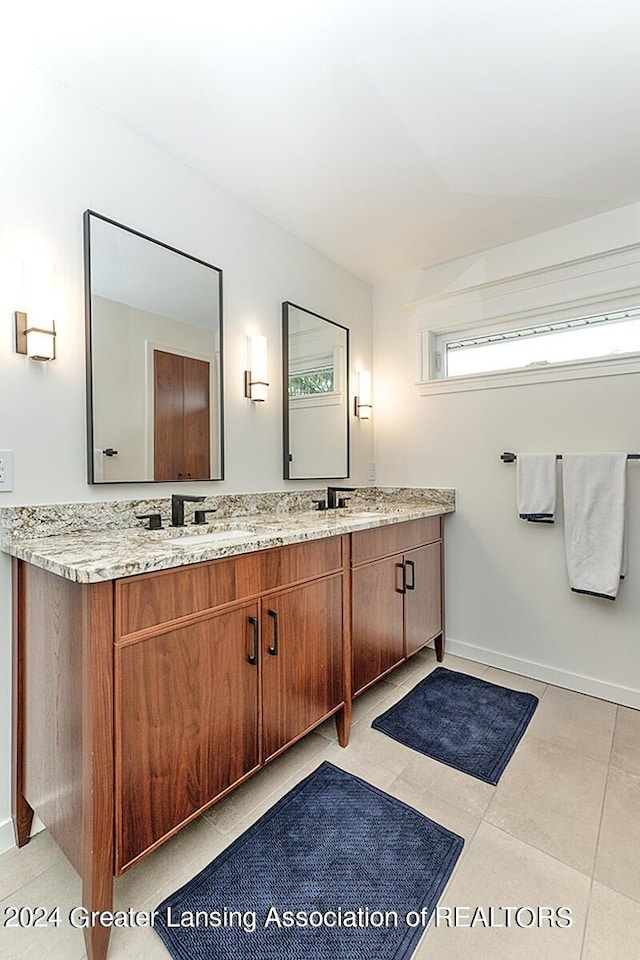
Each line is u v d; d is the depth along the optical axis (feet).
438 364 9.64
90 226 5.31
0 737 4.59
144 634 3.82
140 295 5.84
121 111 5.42
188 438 6.44
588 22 4.26
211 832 4.63
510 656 8.44
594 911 3.80
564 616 7.84
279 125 5.59
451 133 5.70
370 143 5.90
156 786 3.92
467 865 4.24
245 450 7.34
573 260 7.67
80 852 3.62
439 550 8.89
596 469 7.28
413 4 4.10
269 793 5.18
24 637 4.54
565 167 6.33
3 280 4.65
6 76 4.64
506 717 6.80
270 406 7.75
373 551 6.84
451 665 8.69
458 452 9.07
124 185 5.65
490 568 8.68
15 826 4.61
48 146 4.96
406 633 7.72
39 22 4.30
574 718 6.81
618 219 7.28
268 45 4.50
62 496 5.14
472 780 5.41
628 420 7.20
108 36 4.43
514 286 8.37
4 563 4.64
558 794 5.18
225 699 4.55
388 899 3.92
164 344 6.12
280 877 4.12
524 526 8.27
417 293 9.59
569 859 4.31
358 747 6.07
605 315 7.63
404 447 9.84
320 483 8.80
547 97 5.12
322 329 8.80
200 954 3.51
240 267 7.19
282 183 6.75
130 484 5.80
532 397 8.15
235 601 4.65
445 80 4.91
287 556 5.28
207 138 5.85
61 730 3.90
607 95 5.08
